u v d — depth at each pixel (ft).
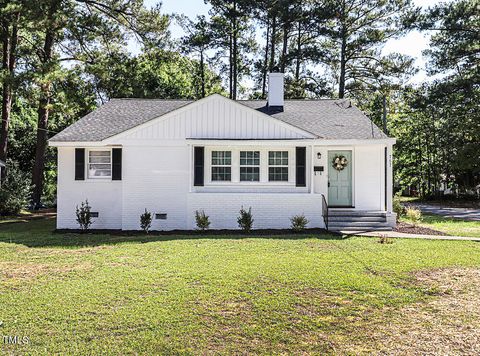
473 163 107.34
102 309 20.40
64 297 22.20
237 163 52.75
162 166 52.21
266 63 113.80
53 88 76.95
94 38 83.66
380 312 20.20
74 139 52.34
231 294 22.61
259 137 52.44
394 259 31.19
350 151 55.21
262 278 25.68
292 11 100.99
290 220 51.08
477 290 23.47
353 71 111.45
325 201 50.16
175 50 101.30
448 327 18.42
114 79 90.48
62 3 76.79
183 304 21.09
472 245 37.83
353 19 106.01
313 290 23.35
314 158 54.65
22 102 113.91
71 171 53.01
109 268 28.68
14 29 77.25
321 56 105.19
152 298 21.98
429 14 98.63
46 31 78.54
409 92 109.81
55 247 37.86
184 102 65.31
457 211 87.61
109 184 52.90
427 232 47.19
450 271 27.61
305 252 34.22
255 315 19.71
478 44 98.43
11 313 19.90
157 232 49.67
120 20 86.89
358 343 16.96
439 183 133.28
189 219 51.13
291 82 106.32
